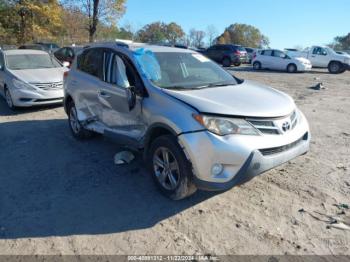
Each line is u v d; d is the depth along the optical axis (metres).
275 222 3.38
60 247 3.06
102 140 5.99
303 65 21.67
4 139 6.19
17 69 8.88
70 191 4.10
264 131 3.45
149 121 3.91
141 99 4.07
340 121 7.43
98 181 4.35
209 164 3.29
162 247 3.04
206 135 3.28
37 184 4.30
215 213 3.56
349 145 5.65
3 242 3.13
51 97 8.28
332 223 3.34
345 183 4.20
